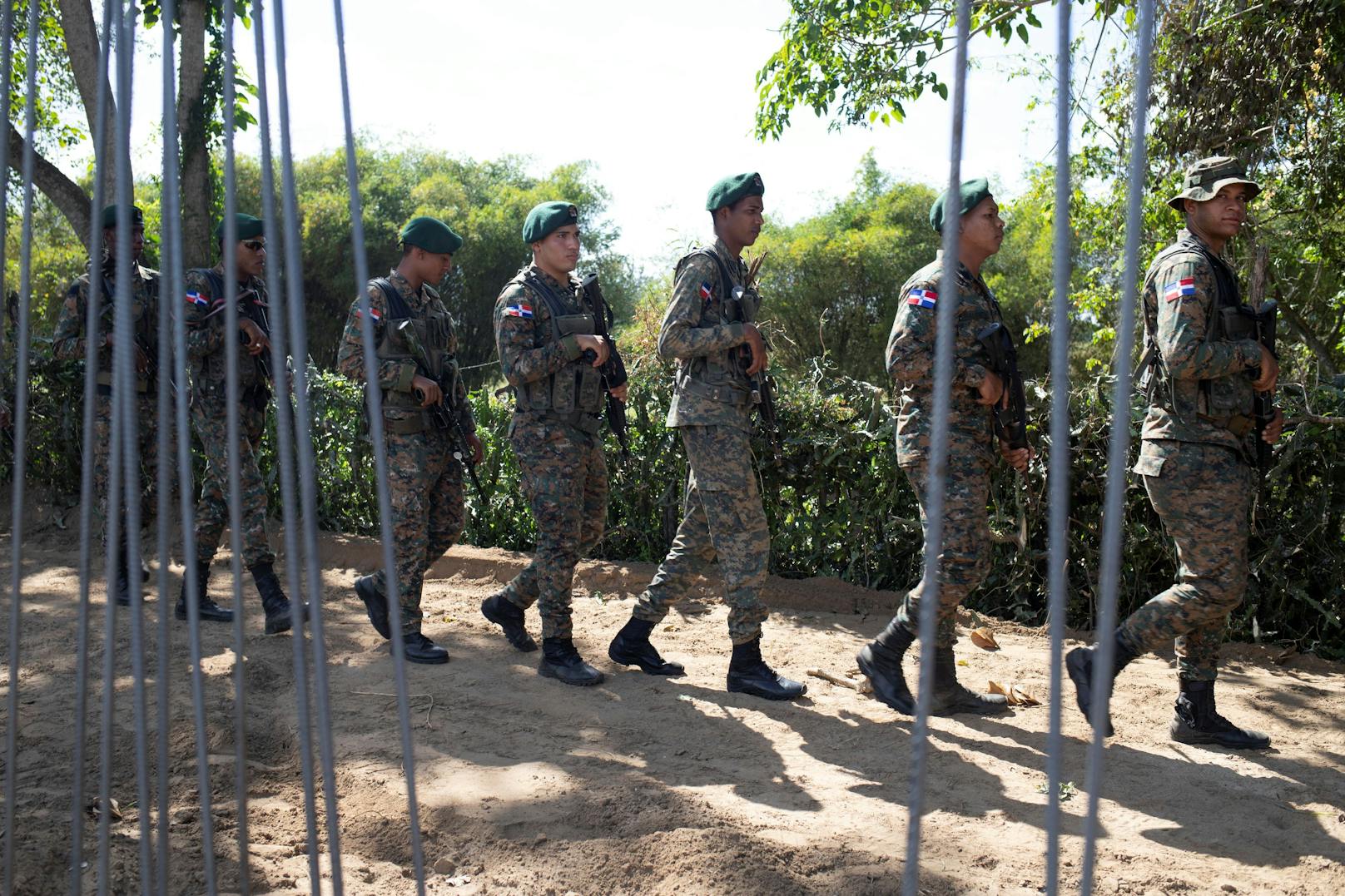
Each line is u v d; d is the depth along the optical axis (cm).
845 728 382
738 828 283
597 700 407
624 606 577
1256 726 396
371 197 3011
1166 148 722
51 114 1196
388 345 447
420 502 449
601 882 258
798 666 466
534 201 3055
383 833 281
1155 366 360
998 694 418
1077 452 533
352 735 354
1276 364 349
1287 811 314
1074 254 966
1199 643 369
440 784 309
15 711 181
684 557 439
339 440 725
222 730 347
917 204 2672
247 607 546
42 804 286
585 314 440
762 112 888
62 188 995
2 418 761
